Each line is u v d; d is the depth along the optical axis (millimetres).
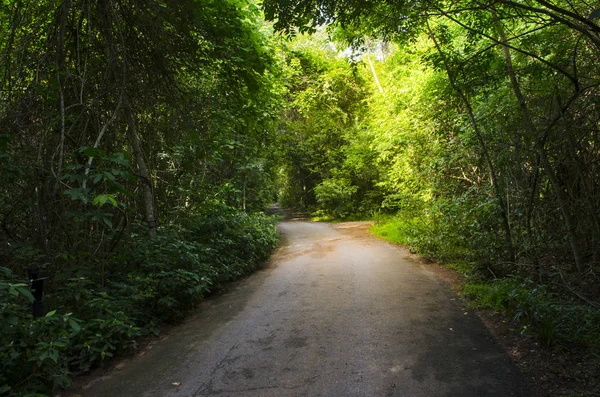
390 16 5766
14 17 4711
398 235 13094
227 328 4891
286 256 11211
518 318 4363
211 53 6715
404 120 12195
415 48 9695
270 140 14805
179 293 5387
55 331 3260
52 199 4512
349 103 21516
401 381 3244
